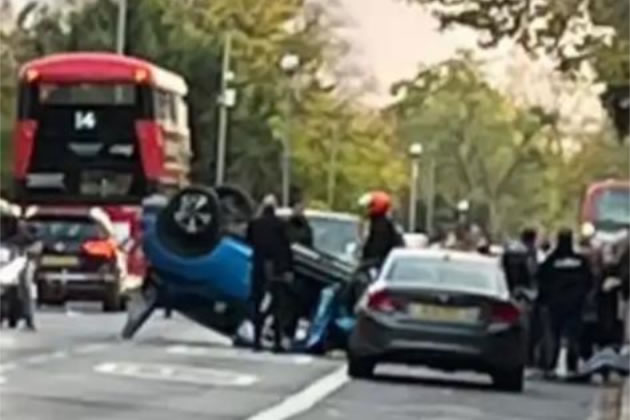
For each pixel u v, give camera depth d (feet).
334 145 339.98
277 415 72.43
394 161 396.78
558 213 439.22
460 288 92.68
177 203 112.27
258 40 311.06
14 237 119.55
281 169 310.65
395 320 91.97
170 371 89.86
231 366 95.45
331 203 339.36
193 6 306.96
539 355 103.81
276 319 106.22
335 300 107.45
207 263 111.45
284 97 311.47
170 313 134.41
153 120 159.33
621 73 120.98
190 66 296.10
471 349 91.45
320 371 95.55
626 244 107.76
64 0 302.86
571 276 102.78
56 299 150.82
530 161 446.60
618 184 173.88
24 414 67.92
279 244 105.60
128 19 293.02
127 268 153.48
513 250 105.60
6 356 94.43
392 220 111.34
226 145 299.17
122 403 73.56
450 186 453.58
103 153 159.22
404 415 76.07
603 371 102.32
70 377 83.76
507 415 79.66
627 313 106.32
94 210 155.22
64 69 160.25
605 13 116.06
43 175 159.43
